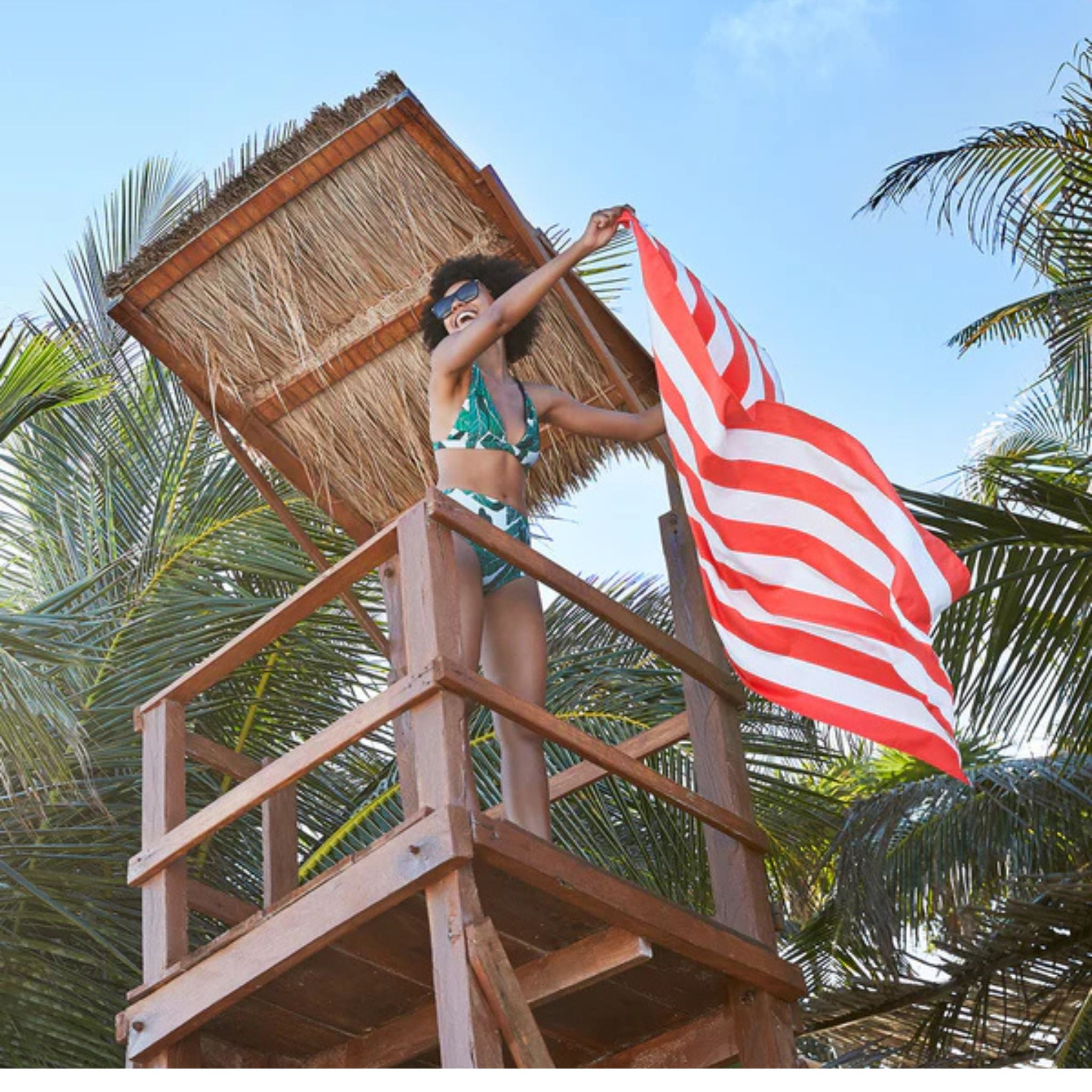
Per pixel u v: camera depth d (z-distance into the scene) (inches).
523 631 195.6
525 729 193.2
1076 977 346.3
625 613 193.9
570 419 218.8
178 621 334.6
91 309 382.9
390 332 227.1
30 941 303.3
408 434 231.8
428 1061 195.8
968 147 362.6
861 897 350.0
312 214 224.2
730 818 196.5
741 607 187.0
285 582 365.1
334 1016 187.0
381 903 157.5
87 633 333.1
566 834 332.5
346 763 358.0
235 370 229.6
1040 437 476.4
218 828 181.3
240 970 169.5
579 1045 199.3
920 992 359.9
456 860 151.9
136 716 199.3
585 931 173.8
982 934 353.7
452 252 225.0
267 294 226.7
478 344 189.9
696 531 187.9
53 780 289.3
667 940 173.3
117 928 313.0
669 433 192.9
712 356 196.4
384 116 215.5
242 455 234.7
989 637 291.9
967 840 352.8
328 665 348.8
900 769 472.4
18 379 292.8
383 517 239.5
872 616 185.8
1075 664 288.5
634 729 335.6
